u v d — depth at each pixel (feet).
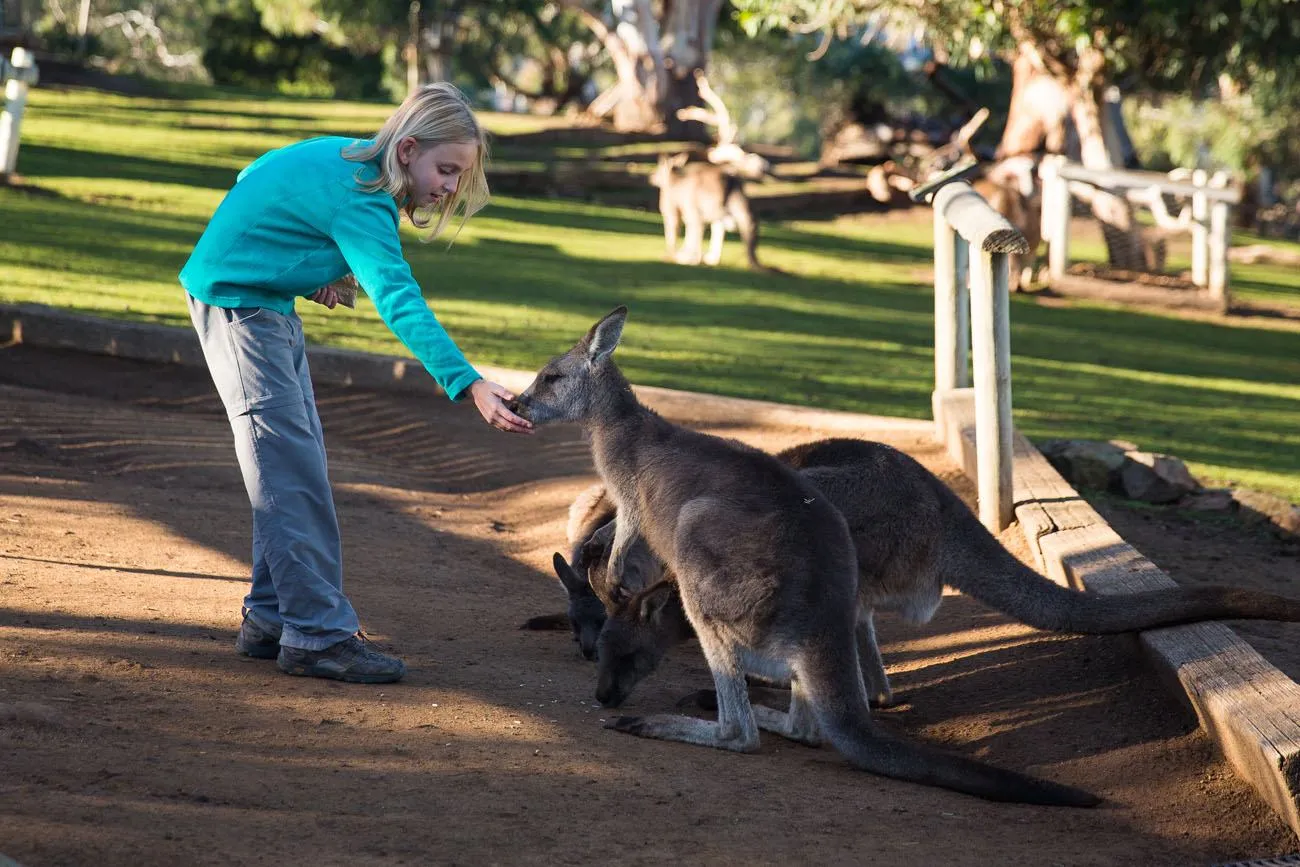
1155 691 14.89
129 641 14.87
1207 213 69.77
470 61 161.79
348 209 13.96
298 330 14.85
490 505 25.94
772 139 240.12
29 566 17.51
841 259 73.05
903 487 15.75
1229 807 12.33
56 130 82.58
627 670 15.52
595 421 16.34
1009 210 67.00
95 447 25.77
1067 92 74.59
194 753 11.59
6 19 106.52
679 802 11.89
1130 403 38.78
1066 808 12.71
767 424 29.71
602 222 77.20
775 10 63.82
